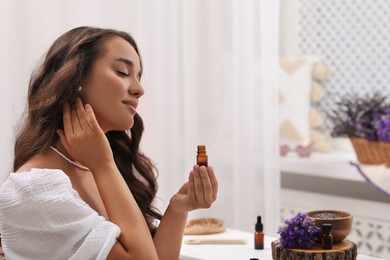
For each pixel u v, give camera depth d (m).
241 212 3.35
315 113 4.10
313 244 1.63
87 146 1.46
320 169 3.71
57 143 1.51
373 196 3.78
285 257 1.59
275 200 3.33
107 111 1.50
